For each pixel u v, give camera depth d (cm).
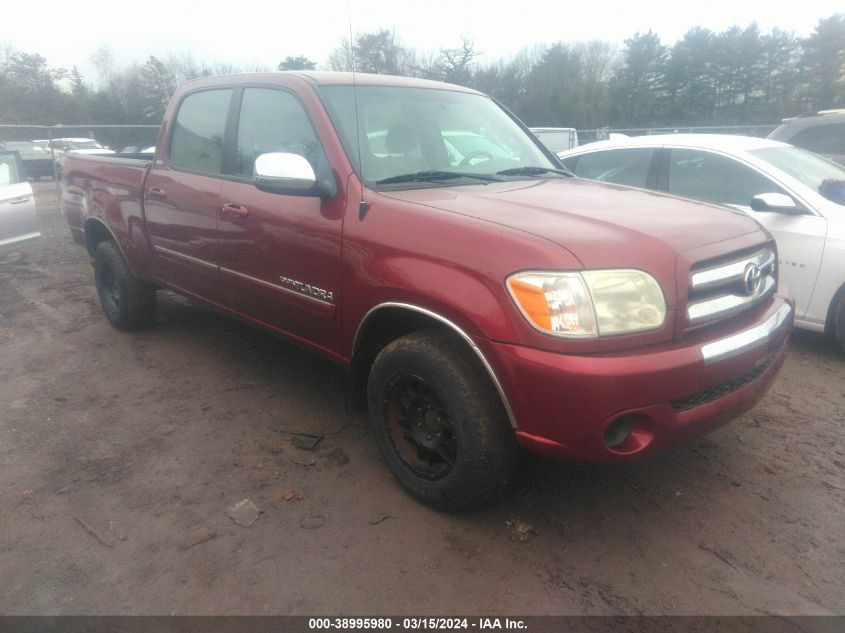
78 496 297
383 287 271
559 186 330
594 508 287
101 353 478
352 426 362
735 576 245
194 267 401
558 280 226
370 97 349
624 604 232
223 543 264
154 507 288
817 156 542
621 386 222
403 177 314
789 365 452
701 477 311
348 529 272
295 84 344
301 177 295
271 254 334
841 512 284
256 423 366
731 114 4184
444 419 267
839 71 3938
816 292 454
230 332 521
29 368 452
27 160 2133
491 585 241
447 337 262
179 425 364
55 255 891
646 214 276
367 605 231
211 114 398
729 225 283
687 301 242
